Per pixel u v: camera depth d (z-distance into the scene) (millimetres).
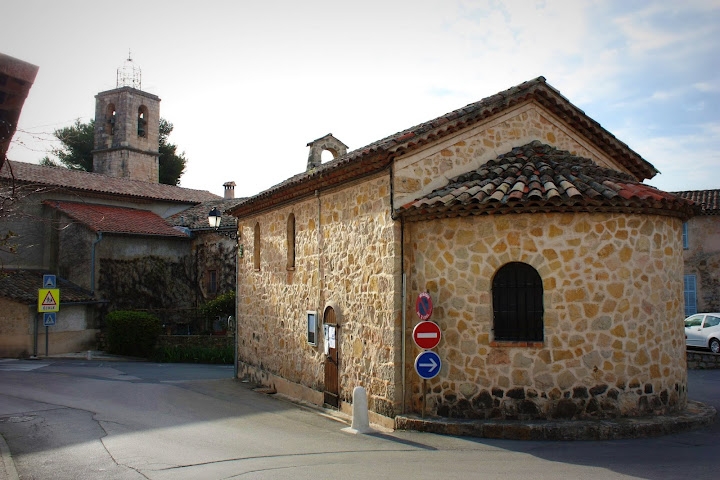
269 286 17531
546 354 10227
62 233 28453
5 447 9586
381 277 11602
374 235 11906
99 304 27484
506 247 10477
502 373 10359
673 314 10961
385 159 11203
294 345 15672
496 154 12227
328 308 13820
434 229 11016
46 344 24688
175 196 35438
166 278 30656
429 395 10891
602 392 10195
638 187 10977
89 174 33156
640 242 10555
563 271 10305
